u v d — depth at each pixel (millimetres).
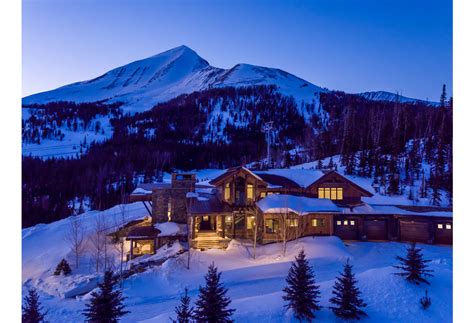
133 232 35188
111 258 35719
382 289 19125
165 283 25859
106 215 55000
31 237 49000
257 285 24125
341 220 37375
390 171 57125
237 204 36750
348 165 63625
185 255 30500
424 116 86312
